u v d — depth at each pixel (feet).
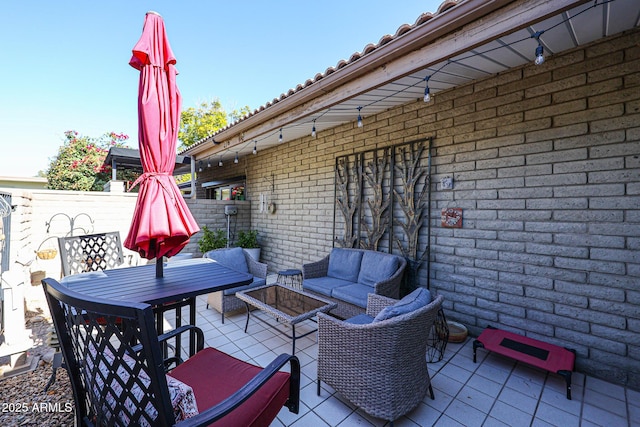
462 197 10.82
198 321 11.94
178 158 21.49
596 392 7.50
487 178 10.18
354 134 14.93
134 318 3.08
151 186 6.89
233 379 5.26
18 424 6.25
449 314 11.21
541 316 9.06
